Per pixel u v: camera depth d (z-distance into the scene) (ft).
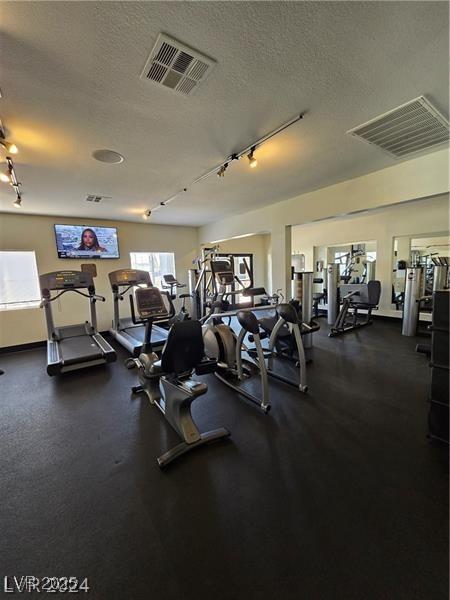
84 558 4.33
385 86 5.73
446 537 4.41
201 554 4.31
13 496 5.58
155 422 8.25
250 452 6.66
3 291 16.38
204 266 17.62
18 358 15.23
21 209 15.42
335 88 5.75
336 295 21.34
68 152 8.42
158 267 23.13
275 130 7.39
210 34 4.29
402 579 3.84
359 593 3.71
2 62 4.66
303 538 4.49
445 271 17.98
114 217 18.86
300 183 12.20
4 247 16.08
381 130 7.59
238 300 27.66
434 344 6.61
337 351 14.28
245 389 10.16
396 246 21.06
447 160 9.06
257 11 3.93
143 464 6.41
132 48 4.49
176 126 7.09
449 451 6.42
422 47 4.69
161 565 4.17
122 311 20.89
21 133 7.22
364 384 10.23
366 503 5.11
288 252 15.62
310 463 6.22
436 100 6.30
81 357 12.44
